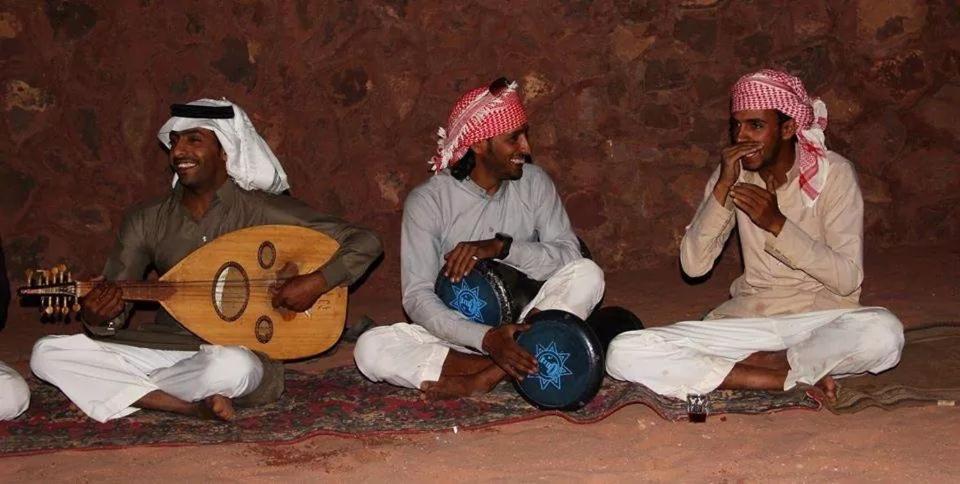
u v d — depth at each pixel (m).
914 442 3.80
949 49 7.13
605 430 4.07
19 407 4.27
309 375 4.93
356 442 4.05
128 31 6.61
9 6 6.44
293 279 4.54
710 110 7.10
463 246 4.36
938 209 7.17
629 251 7.12
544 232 4.70
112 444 4.03
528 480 3.58
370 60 6.89
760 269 4.43
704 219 4.30
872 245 7.19
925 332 4.81
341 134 6.92
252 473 3.77
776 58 7.09
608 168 7.09
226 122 4.51
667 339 4.29
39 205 6.60
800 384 4.18
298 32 6.80
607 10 6.99
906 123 7.19
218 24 6.69
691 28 7.04
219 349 4.23
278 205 4.66
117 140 6.65
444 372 4.45
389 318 6.26
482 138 4.43
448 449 3.93
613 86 7.05
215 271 4.50
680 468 3.65
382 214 6.96
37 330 6.17
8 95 6.49
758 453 3.76
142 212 4.59
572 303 4.44
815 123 4.34
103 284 4.26
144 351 4.36
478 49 6.96
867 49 7.12
